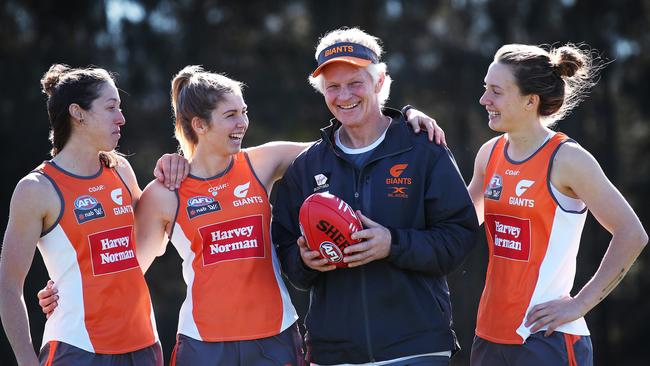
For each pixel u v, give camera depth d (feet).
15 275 51.03
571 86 53.62
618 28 272.92
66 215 52.16
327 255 49.47
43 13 257.75
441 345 51.57
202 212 53.88
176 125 55.98
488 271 53.83
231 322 53.06
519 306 51.34
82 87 52.54
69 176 52.75
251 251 53.83
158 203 54.49
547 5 269.44
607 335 272.10
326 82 51.93
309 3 269.03
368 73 51.70
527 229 51.44
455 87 272.92
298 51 272.31
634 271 273.54
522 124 51.88
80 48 254.88
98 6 260.42
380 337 50.90
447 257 50.67
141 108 257.34
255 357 53.11
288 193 54.49
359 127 52.70
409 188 51.65
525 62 51.11
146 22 260.42
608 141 278.26
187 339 53.78
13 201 51.44
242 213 54.19
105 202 53.42
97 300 52.37
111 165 54.80
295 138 260.42
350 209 49.70
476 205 56.70
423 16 280.92
